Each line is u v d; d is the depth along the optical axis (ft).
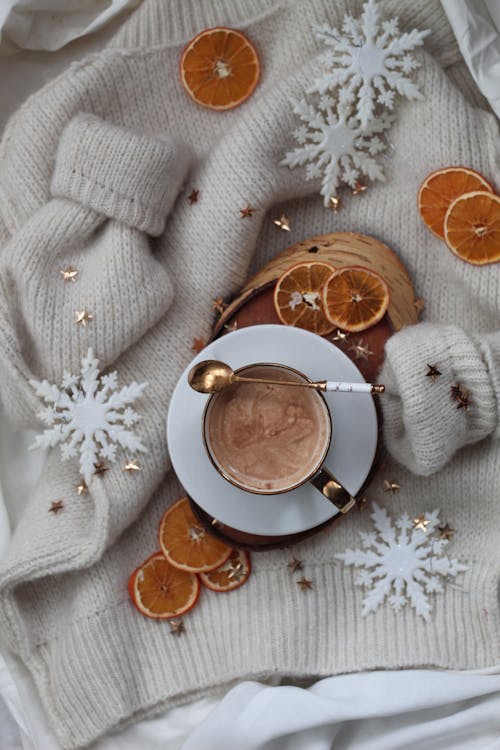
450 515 3.99
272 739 3.87
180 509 4.00
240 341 3.78
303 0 3.95
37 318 3.85
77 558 3.87
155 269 3.89
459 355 3.65
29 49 4.17
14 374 3.87
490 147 3.85
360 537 3.99
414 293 4.02
